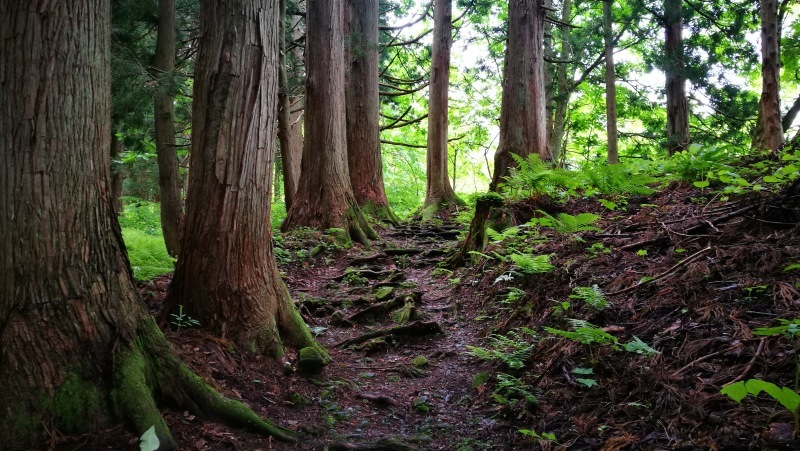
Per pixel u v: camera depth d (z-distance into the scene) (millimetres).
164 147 7766
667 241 4797
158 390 3133
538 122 9836
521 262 5160
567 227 5523
